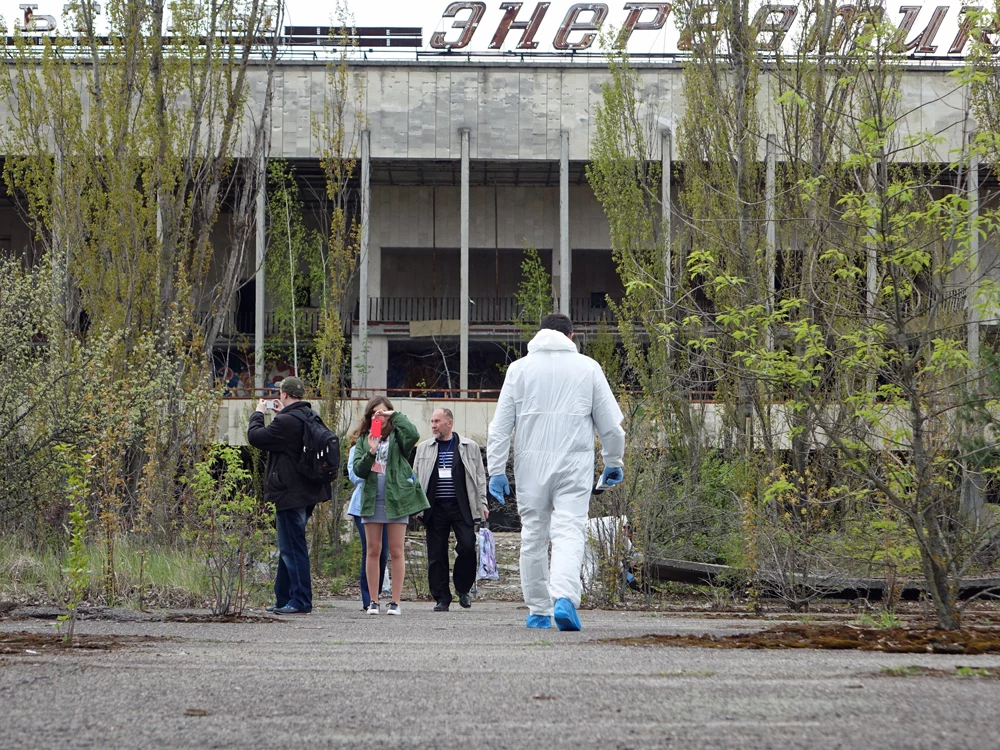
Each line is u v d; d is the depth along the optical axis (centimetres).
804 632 1198
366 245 6750
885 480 1427
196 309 4019
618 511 2488
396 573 1903
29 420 2459
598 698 655
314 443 1838
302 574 1848
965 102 1559
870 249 1316
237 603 1752
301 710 611
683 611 2169
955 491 1546
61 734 531
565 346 1459
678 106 6612
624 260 4531
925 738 505
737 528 2431
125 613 1636
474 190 8131
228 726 556
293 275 7356
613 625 1558
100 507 2089
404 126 6925
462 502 2150
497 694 677
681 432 2944
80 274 3769
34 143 4059
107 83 4009
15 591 1867
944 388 1323
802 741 501
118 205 3831
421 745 504
